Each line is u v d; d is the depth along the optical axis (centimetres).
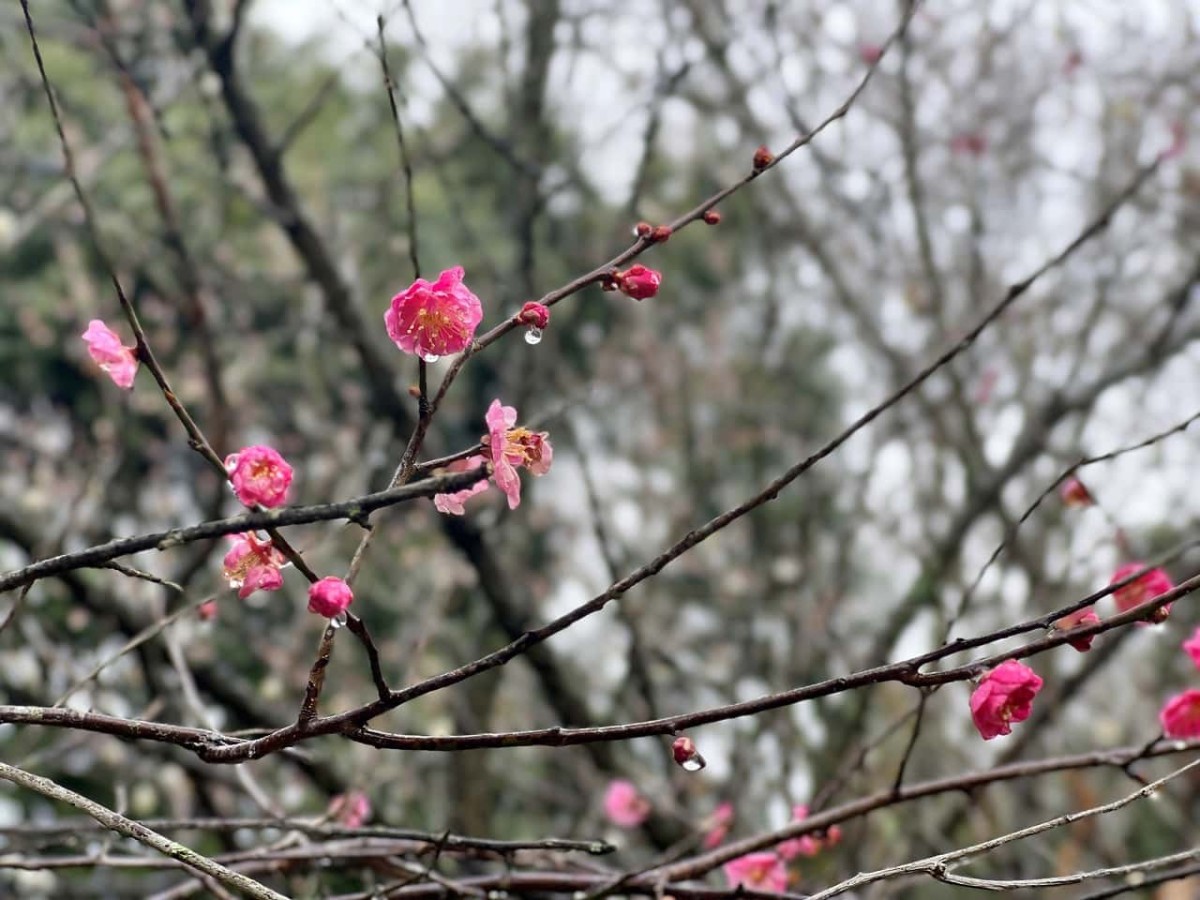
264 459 164
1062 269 626
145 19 515
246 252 811
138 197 764
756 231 875
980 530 658
